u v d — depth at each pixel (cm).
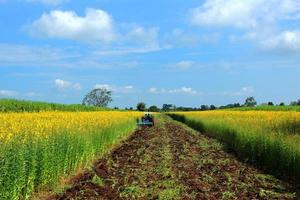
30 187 1418
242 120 3838
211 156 2606
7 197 1245
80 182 1723
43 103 4462
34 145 1497
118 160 2417
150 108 18862
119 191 1585
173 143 3412
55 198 1483
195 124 5441
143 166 2148
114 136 3422
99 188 1622
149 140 3722
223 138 3575
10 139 1430
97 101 12481
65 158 1825
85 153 2186
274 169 2125
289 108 7231
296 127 2936
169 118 9575
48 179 1597
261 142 2367
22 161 1312
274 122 3331
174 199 1449
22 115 2717
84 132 2297
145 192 1552
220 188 1647
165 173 1892
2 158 1231
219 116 5356
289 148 2005
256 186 1703
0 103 3591
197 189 1603
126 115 5703
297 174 1911
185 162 2302
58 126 2100
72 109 5262
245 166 2227
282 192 1611
